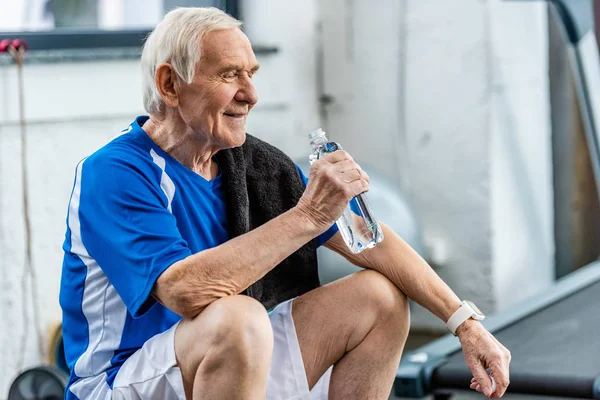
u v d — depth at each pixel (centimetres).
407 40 420
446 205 420
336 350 200
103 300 188
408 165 429
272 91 414
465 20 403
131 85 348
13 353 312
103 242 180
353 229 196
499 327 316
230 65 182
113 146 190
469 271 418
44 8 356
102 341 191
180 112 187
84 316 193
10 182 309
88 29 346
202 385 174
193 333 174
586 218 442
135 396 182
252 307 173
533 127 426
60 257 326
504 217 415
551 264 443
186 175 194
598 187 411
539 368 264
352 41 434
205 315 173
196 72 182
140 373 182
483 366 200
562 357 274
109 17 379
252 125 404
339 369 201
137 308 176
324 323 199
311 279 216
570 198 440
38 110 315
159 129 193
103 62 336
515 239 422
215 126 186
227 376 171
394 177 433
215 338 170
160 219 180
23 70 310
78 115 329
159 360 180
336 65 439
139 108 352
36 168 317
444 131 416
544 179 435
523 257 427
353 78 437
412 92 422
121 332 189
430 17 412
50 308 324
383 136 433
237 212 200
